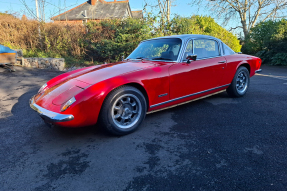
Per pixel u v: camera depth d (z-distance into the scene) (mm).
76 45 11000
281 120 3170
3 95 5207
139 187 1779
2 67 9211
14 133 3008
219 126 3025
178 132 2871
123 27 10367
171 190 1730
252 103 4109
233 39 13133
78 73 3309
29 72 8453
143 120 3082
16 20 11273
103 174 1980
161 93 3082
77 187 1810
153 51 3734
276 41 12234
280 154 2217
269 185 1743
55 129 3127
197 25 12367
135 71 2857
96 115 2520
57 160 2262
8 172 2064
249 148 2367
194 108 3891
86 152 2410
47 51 11328
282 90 5184
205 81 3686
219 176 1887
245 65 4609
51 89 2910
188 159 2184
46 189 1801
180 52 3416
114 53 10219
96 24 10633
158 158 2227
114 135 2773
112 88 2531
